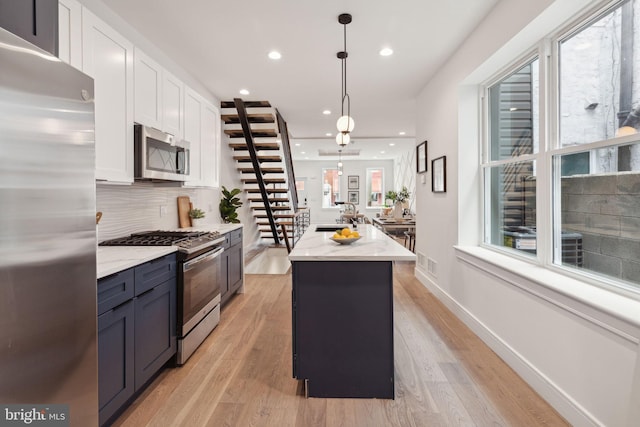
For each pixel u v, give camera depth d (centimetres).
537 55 249
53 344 108
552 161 231
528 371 218
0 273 88
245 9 262
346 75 401
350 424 181
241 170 654
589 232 198
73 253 116
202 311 277
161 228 345
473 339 287
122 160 225
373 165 1284
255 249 727
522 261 262
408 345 276
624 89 174
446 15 272
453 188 348
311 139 840
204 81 423
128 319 182
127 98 231
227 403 199
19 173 94
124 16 272
